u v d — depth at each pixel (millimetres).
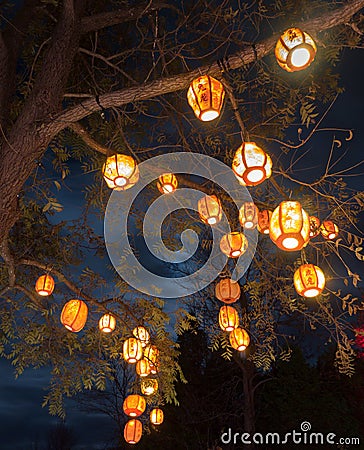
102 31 6660
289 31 3453
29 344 6684
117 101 4035
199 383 14180
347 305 4684
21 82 5965
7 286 6141
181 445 13359
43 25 6125
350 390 13094
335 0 4625
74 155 6344
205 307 8914
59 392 6562
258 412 13344
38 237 6621
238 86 5242
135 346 5938
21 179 4434
